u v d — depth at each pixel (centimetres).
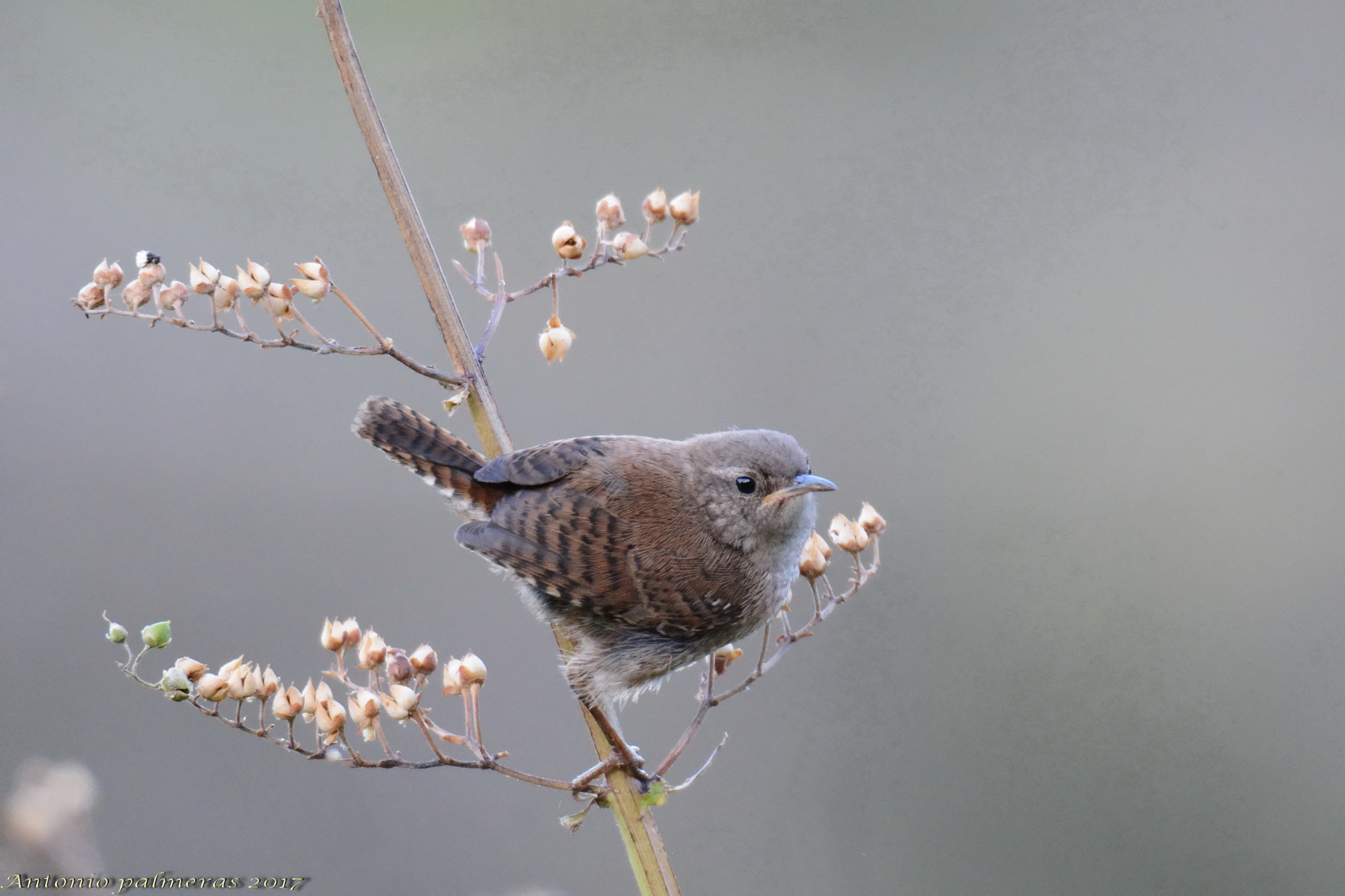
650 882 646
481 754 613
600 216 700
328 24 687
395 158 699
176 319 622
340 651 621
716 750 676
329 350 644
